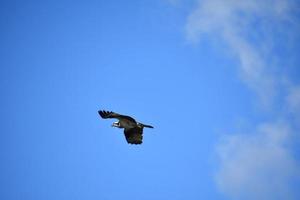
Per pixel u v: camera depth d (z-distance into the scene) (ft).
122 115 140.56
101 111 139.54
